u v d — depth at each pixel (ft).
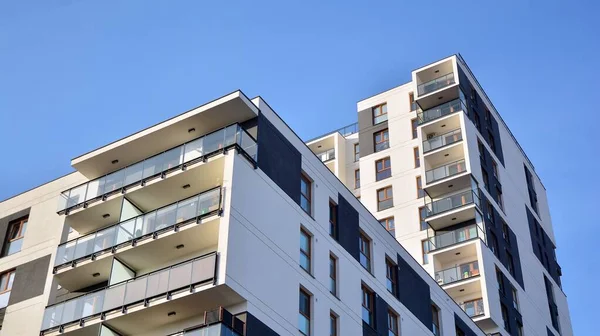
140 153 110.52
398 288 122.62
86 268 102.01
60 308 98.22
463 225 170.40
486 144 191.72
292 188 105.60
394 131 198.80
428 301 130.21
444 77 194.49
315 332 98.43
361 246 118.52
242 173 96.53
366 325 110.22
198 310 90.27
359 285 112.47
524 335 169.37
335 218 114.01
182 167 100.42
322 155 210.79
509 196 194.49
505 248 178.50
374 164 196.44
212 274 86.74
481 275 159.53
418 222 179.32
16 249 114.93
